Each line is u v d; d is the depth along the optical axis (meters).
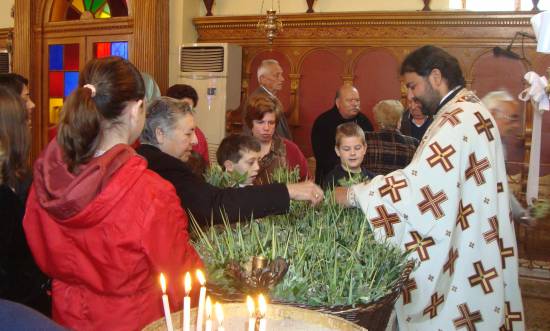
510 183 4.89
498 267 2.06
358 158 2.73
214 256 1.49
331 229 1.71
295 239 1.56
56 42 6.93
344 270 1.42
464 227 2.06
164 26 6.04
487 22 5.02
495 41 5.04
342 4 5.68
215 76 5.77
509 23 4.96
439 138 2.04
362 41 5.52
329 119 4.07
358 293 1.34
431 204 2.00
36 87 7.07
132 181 1.29
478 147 2.06
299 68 5.78
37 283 1.63
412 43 5.33
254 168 2.35
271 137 2.98
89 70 1.41
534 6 4.88
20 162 1.62
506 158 4.95
